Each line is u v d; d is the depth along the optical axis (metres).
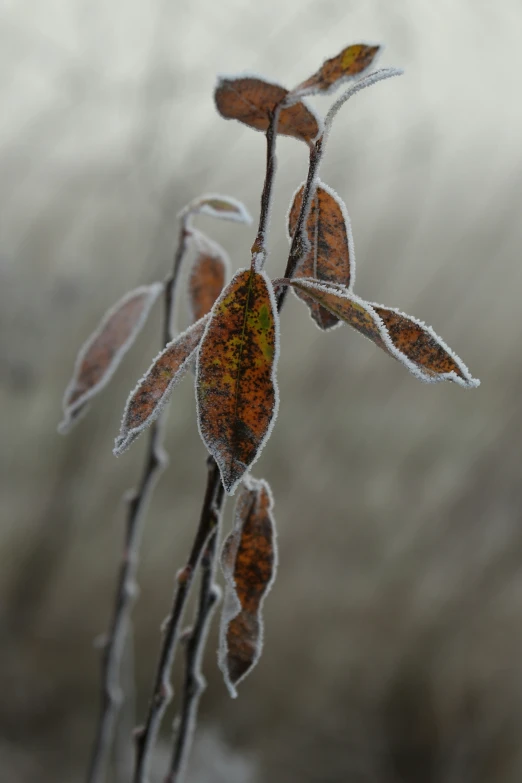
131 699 0.83
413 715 1.78
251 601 0.42
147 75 1.51
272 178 0.40
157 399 0.38
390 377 2.52
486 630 1.84
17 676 1.75
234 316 0.38
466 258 2.32
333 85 0.41
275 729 1.78
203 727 1.76
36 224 1.78
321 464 2.38
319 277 0.43
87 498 1.95
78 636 1.88
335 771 1.65
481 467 2.03
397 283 2.39
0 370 1.85
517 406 2.04
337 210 0.43
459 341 2.34
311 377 2.55
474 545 1.97
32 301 1.77
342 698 1.82
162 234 1.54
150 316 1.64
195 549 0.42
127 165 1.54
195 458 2.24
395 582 2.03
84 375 0.47
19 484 1.95
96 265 1.82
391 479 2.27
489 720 1.67
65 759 1.61
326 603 2.02
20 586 1.89
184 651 0.44
